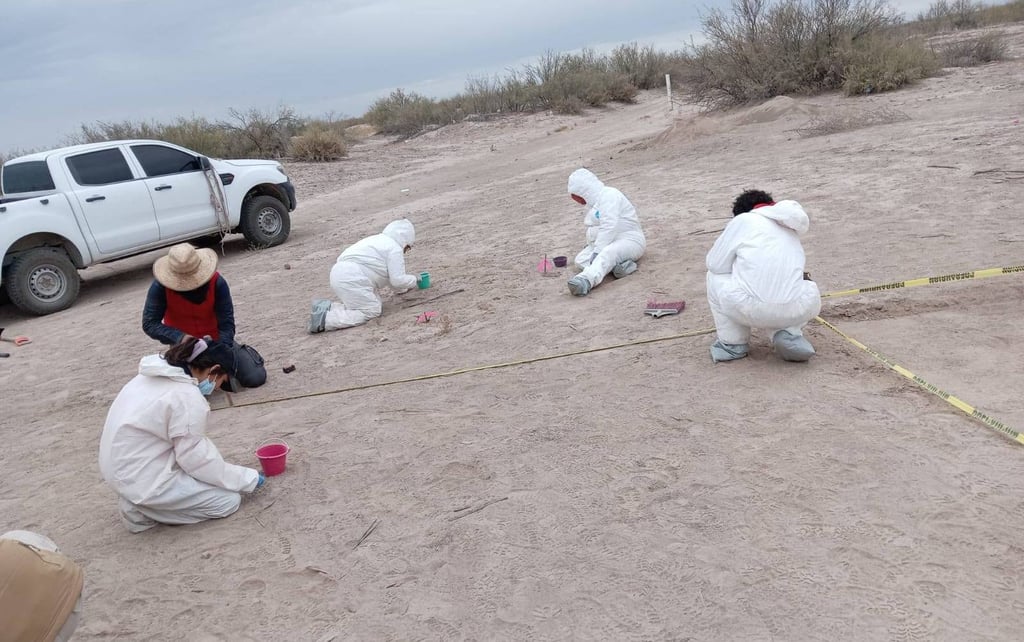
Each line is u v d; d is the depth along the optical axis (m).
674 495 3.96
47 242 11.61
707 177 12.30
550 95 32.59
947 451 3.96
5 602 2.52
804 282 4.97
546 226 11.14
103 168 11.95
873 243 7.39
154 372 4.29
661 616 3.16
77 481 5.43
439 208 14.84
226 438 5.60
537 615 3.28
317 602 3.61
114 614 3.74
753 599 3.16
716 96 20.06
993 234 7.03
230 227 13.27
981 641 2.79
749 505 3.77
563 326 6.77
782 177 11.08
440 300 8.34
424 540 3.94
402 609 3.46
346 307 8.02
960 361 4.93
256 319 8.92
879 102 16.33
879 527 3.47
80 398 7.34
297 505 4.50
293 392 6.41
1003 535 3.30
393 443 5.09
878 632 2.90
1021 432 4.02
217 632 3.50
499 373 5.98
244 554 4.08
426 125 32.91
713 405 4.83
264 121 27.08
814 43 18.80
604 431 4.75
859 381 4.85
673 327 6.24
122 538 4.45
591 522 3.85
